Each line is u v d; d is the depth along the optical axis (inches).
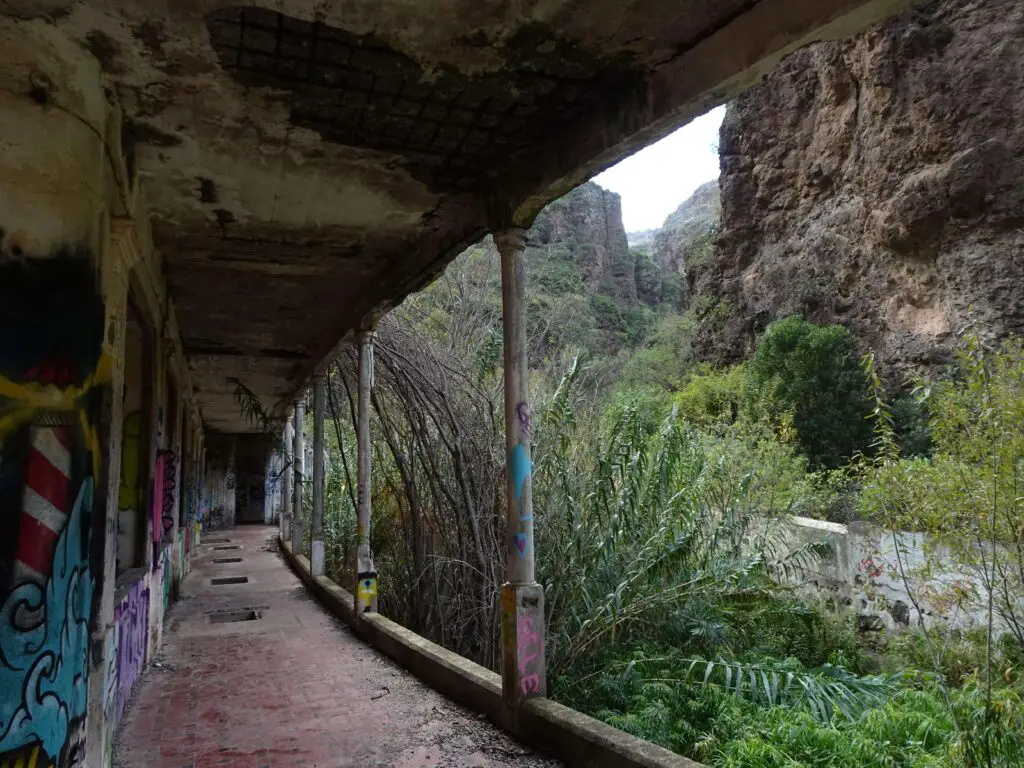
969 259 589.9
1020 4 596.4
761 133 868.6
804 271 765.9
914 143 647.8
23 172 109.1
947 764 146.9
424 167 163.8
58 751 105.4
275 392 547.5
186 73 124.2
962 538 171.9
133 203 159.6
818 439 599.8
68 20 109.4
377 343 300.2
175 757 147.7
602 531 266.1
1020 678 178.9
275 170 165.5
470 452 293.6
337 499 489.7
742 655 261.7
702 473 308.8
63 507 109.7
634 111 125.6
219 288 267.9
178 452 348.5
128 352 217.3
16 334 105.9
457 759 144.9
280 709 179.5
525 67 122.0
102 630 123.0
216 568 480.7
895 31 663.8
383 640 241.9
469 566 269.4
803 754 168.4
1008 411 157.8
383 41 114.2
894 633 278.2
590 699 228.8
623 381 774.5
